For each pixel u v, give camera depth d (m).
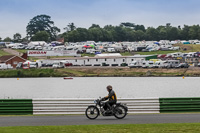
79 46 174.25
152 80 108.38
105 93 75.31
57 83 102.56
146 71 125.56
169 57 139.25
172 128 20.19
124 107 24.42
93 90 82.00
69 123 22.62
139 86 90.44
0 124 22.19
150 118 24.69
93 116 24.61
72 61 138.25
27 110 27.22
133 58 136.75
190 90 80.44
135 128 20.23
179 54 140.88
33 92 79.38
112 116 26.00
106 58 137.50
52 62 138.25
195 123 21.86
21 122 23.06
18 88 89.69
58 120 24.03
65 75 124.06
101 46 179.75
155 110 27.62
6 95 73.81
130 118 24.80
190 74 119.62
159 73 123.12
